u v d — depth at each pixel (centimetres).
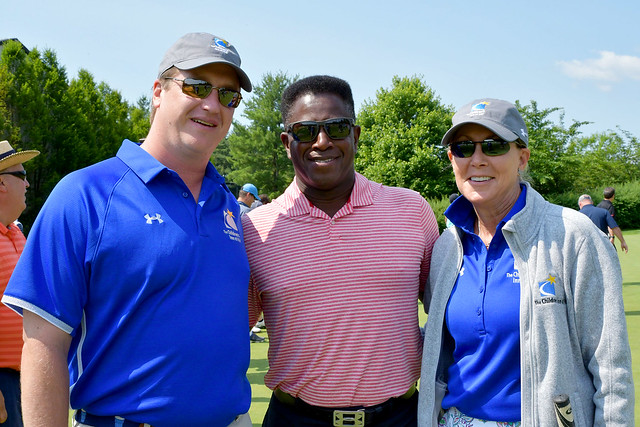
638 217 2978
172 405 192
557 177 3869
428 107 3759
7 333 312
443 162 3516
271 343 266
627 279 1183
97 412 193
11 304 184
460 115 236
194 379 196
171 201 209
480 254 237
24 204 357
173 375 193
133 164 208
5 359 311
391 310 255
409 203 276
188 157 222
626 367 204
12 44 2842
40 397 183
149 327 193
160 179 211
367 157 3691
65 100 2875
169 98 219
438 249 256
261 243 265
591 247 209
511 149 231
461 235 246
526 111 3909
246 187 1034
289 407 264
